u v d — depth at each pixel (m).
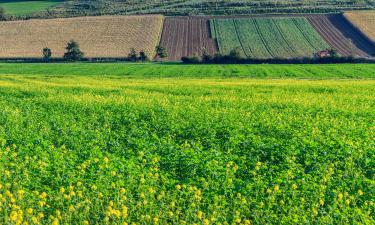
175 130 26.25
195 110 31.73
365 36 121.31
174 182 17.80
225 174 18.55
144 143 23.23
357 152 21.38
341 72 76.00
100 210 15.27
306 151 21.73
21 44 120.19
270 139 23.58
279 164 20.30
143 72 78.81
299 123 27.81
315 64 91.19
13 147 22.19
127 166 19.12
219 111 31.31
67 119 29.45
